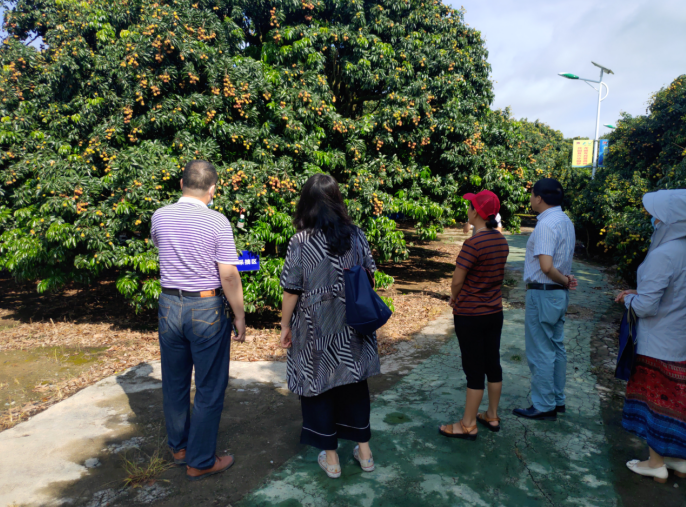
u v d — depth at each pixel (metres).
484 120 9.13
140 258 5.17
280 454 2.79
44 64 5.99
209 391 2.46
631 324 2.51
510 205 8.75
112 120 5.50
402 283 9.40
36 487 2.46
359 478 2.52
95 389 3.85
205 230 2.38
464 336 2.83
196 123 5.56
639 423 2.52
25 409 3.53
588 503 2.29
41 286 5.84
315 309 2.31
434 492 2.38
